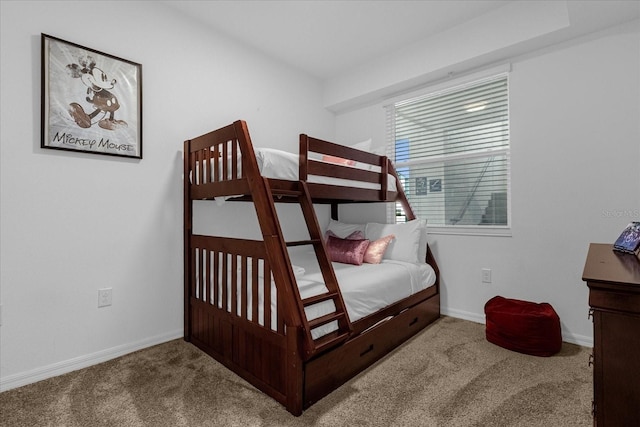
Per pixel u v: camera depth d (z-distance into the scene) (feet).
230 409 5.04
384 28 8.99
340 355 5.71
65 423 4.70
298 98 11.39
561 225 7.89
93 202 6.73
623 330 2.66
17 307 5.85
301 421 4.76
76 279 6.50
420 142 10.72
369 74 10.96
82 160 6.59
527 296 8.38
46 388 5.68
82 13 6.59
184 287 7.97
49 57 6.12
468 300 9.41
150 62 7.59
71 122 6.37
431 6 8.07
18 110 5.86
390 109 11.41
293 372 4.88
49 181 6.19
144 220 7.47
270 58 10.43
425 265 9.24
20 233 5.89
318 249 5.97
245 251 5.90
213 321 6.92
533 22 7.65
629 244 4.44
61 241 6.33
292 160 6.42
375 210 11.69
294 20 8.57
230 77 9.26
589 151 7.51
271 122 10.44
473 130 9.58
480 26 8.48
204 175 7.68
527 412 4.95
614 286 2.67
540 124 8.18
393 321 7.27
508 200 8.87
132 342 7.27
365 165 9.71
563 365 6.46
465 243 9.46
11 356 5.77
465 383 5.80
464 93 9.78
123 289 7.14
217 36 8.95
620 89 7.14
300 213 11.25
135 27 7.35
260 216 5.36
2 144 5.71
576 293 7.69
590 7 6.50
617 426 2.68
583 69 7.58
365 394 5.47
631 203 7.02
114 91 6.93
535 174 8.26
